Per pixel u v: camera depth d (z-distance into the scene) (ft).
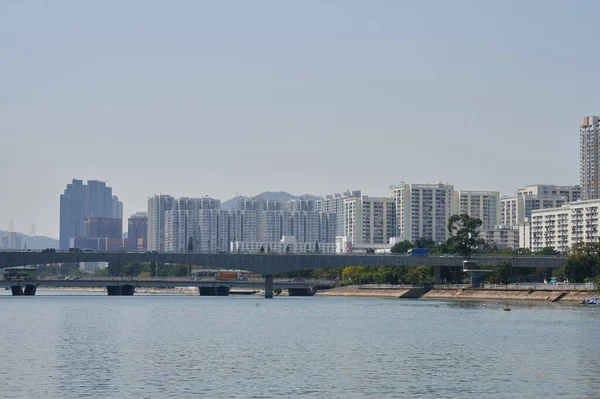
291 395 469.57
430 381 513.86
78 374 536.83
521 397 465.06
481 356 626.64
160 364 582.35
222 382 508.94
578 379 520.42
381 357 622.13
